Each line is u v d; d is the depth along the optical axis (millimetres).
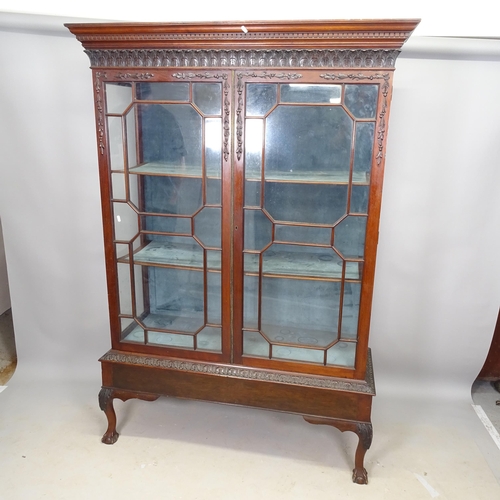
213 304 1669
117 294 1735
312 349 1632
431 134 1940
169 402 2184
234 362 1695
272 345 1658
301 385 1628
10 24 1966
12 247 2293
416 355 2246
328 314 1603
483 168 1955
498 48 1795
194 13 1937
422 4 1798
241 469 1785
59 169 2178
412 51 1847
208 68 1427
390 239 2094
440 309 2160
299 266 1566
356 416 1643
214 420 2070
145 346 1758
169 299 1721
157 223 1633
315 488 1699
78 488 1666
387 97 1354
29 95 2094
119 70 1492
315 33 1307
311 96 1406
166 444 1909
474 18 1786
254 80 1411
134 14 1958
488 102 1879
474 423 2068
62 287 2334
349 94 1384
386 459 1845
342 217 1485
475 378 2248
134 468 1771
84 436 1938
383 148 1396
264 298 1628
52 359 2432
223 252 1584
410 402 2197
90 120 2100
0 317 2965
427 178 1995
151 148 1559
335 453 1883
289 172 1485
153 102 1502
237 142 1469
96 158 2145
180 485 1697
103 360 1777
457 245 2064
